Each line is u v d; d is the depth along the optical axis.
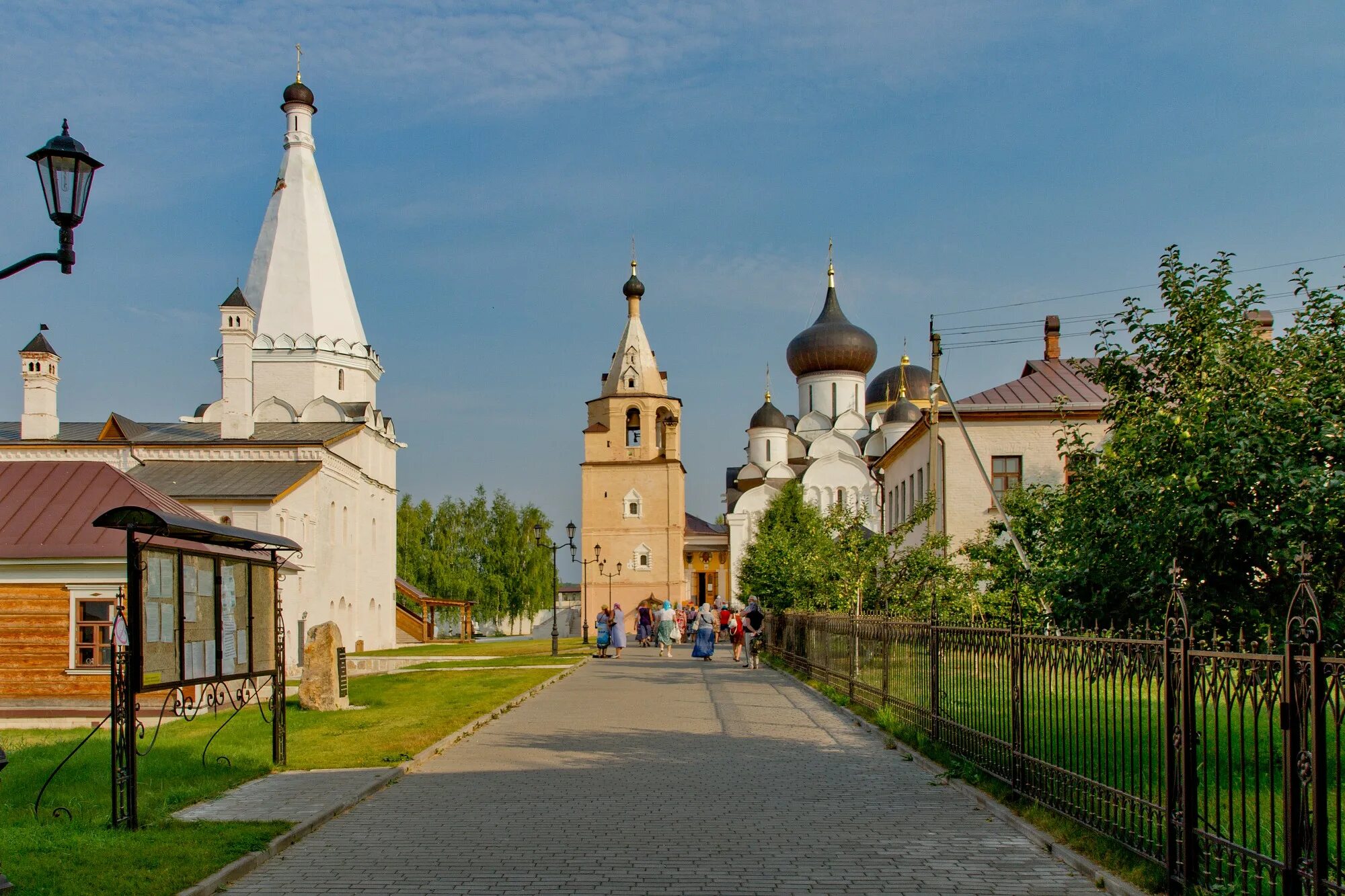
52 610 20.22
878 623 16.55
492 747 13.93
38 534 20.53
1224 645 7.59
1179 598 7.05
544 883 7.32
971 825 9.03
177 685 9.95
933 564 24.62
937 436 31.22
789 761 12.54
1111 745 8.00
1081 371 13.87
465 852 8.18
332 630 19.39
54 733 17.22
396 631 59.75
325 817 9.38
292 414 51.72
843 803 9.96
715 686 23.53
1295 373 11.57
